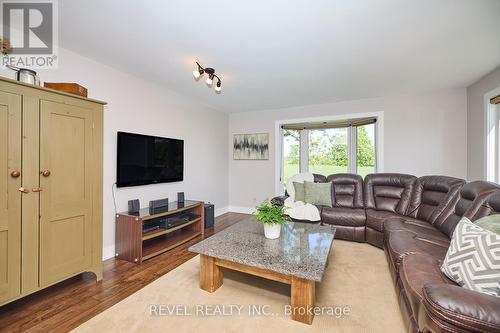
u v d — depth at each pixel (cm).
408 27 196
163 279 219
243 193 523
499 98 278
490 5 167
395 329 154
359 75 305
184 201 363
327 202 365
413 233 225
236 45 228
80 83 247
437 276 139
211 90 366
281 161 500
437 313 93
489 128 300
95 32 205
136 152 304
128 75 298
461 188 247
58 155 186
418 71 292
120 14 180
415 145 384
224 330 153
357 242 321
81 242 203
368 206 350
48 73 224
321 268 163
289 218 325
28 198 169
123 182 286
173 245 298
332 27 196
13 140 161
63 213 190
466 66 276
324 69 285
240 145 524
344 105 432
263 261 174
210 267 197
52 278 183
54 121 183
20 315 165
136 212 283
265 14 179
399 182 343
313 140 522
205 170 454
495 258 121
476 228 143
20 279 166
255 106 470
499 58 255
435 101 371
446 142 366
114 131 281
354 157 477
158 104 343
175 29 200
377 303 183
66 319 161
